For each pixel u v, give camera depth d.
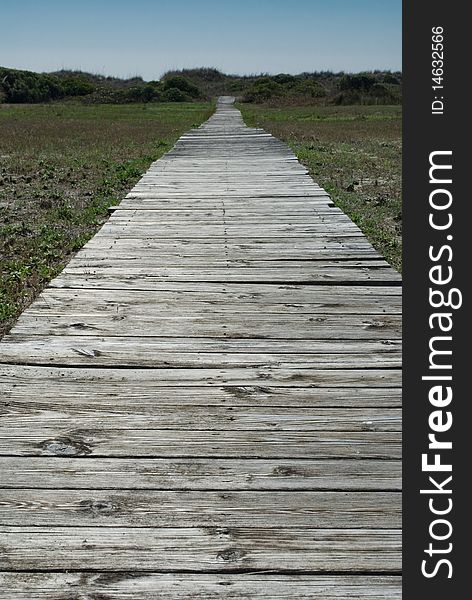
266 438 2.88
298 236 6.56
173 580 2.10
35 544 2.22
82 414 3.04
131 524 2.33
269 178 10.69
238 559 2.18
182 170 11.81
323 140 20.92
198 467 2.67
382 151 17.64
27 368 3.49
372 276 5.21
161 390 3.29
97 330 4.04
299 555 2.21
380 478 2.63
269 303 4.61
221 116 36.12
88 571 2.12
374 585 2.11
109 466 2.66
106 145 18.62
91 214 8.73
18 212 9.11
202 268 5.43
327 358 3.71
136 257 5.77
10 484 2.53
